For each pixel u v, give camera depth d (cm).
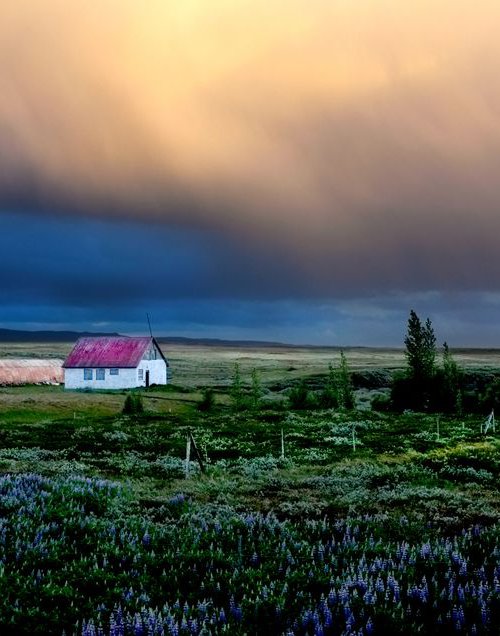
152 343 11856
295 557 1240
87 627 834
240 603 934
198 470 3244
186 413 7394
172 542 1340
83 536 1367
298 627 863
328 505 2155
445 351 8300
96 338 11625
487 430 5100
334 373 9056
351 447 4353
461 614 883
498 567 1119
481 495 2434
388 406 8369
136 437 4941
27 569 1113
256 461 3634
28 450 3922
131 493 2256
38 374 11694
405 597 970
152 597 1000
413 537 1549
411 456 3816
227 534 1445
